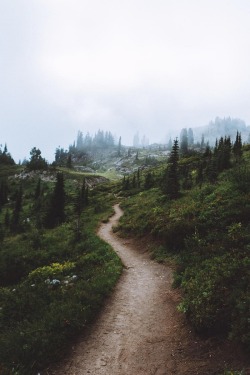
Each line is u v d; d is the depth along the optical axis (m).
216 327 9.63
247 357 7.89
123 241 27.45
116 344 10.45
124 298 14.41
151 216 29.09
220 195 24.12
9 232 52.97
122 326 11.66
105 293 14.51
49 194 88.12
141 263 20.17
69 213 54.56
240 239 15.15
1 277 22.48
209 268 13.53
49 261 24.38
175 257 18.86
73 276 17.80
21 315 13.56
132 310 13.05
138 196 55.38
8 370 8.83
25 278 21.72
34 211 71.94
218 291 10.99
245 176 26.34
